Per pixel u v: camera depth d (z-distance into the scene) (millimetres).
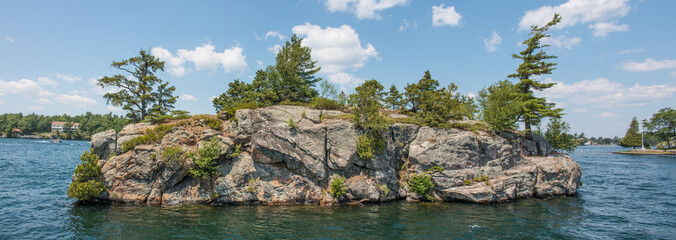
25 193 32469
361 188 30609
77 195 26922
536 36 46625
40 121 184375
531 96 46969
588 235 22031
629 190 39344
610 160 91375
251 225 22984
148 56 39594
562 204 31188
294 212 26953
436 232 22203
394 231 22281
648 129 127875
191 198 29203
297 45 44094
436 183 32312
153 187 29453
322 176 30531
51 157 75438
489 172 34031
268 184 30250
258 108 34750
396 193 32938
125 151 30312
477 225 23969
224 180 29797
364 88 34344
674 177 52094
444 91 49406
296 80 43406
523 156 38219
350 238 20688
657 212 28312
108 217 24312
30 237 19734
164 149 29594
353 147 31406
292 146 30672
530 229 23156
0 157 68875
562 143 49281
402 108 46625
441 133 35531
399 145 34469
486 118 38812
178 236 20312
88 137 166875
